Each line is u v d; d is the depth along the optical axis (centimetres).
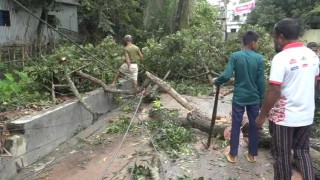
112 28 2067
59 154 528
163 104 851
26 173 454
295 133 324
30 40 1251
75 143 576
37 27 1563
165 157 491
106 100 786
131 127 641
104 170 457
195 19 1983
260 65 438
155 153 482
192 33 1240
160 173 429
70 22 1866
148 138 577
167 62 1109
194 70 1119
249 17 2712
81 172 454
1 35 1436
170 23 1864
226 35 1603
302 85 308
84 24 1997
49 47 1186
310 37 2264
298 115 310
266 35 1211
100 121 707
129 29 2080
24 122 481
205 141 554
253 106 445
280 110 316
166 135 558
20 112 568
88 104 686
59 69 723
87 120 677
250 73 434
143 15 2195
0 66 973
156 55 1122
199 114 620
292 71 305
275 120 321
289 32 308
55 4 1638
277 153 327
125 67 889
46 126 528
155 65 1127
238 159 479
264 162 467
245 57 434
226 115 719
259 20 2455
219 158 484
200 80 1123
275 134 323
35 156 498
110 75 861
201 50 1124
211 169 448
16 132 479
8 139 454
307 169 321
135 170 431
